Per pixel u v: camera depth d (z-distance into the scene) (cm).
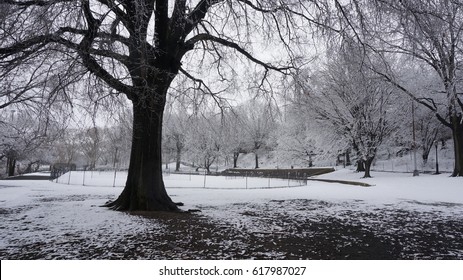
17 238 639
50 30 651
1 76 674
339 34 981
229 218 899
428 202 1347
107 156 5688
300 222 858
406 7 837
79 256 528
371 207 1180
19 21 672
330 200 1396
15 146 1847
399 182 2456
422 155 4047
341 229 774
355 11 946
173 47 1044
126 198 1046
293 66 1234
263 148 5859
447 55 1856
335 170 4119
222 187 2294
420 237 700
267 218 910
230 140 1614
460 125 2689
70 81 677
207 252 560
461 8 916
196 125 1468
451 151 4219
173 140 5931
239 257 534
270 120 1419
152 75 966
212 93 1333
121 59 752
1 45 673
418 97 2692
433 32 897
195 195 1569
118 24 745
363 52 1019
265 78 1334
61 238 641
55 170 3158
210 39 1130
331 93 3069
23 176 3728
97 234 678
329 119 3344
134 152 1062
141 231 713
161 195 1046
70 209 1027
